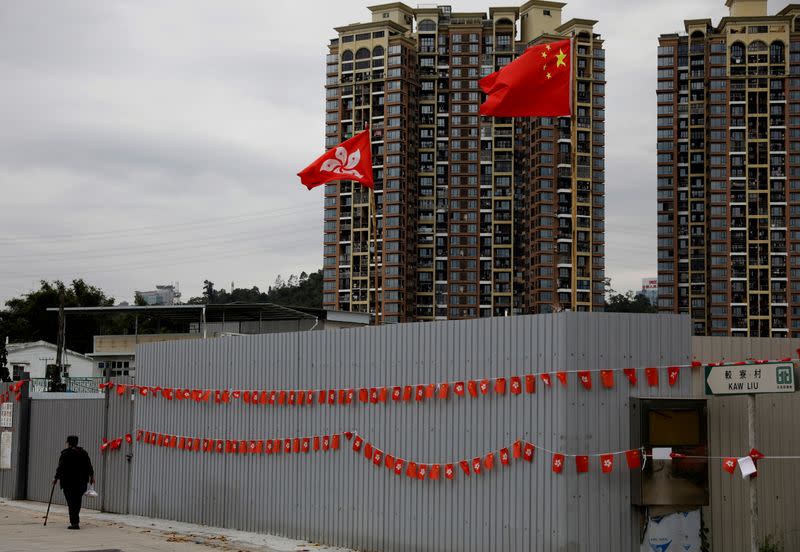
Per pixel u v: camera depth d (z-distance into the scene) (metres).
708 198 132.62
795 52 131.25
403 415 14.16
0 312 93.62
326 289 134.12
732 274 129.38
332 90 138.12
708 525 12.02
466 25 136.62
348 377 15.22
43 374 62.16
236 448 17.50
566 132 129.00
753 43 132.12
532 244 129.75
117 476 20.97
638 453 11.72
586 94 129.75
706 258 132.38
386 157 133.00
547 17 136.00
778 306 128.12
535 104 16.08
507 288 133.00
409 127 134.25
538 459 12.05
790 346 13.38
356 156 22.02
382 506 14.42
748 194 130.25
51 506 22.91
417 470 13.78
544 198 127.75
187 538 16.12
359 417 14.97
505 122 135.25
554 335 11.99
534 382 12.19
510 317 12.63
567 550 11.58
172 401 19.31
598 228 128.88
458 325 13.39
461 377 13.27
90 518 19.81
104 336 53.41
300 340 16.31
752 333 128.12
